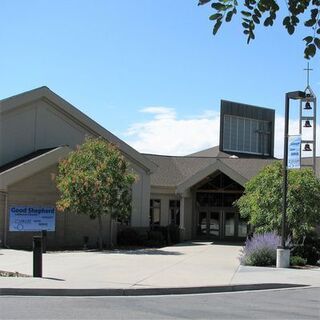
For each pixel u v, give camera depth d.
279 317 10.10
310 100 29.19
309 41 5.07
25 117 28.69
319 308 11.23
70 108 30.41
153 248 27.62
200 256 22.52
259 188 24.00
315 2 4.76
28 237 26.20
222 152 52.66
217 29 5.22
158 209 37.91
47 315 9.70
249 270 17.59
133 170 32.69
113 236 29.88
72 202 24.44
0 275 14.80
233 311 10.64
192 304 11.43
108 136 31.94
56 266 17.19
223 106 54.44
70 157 25.47
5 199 25.45
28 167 26.00
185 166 41.00
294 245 21.09
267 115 57.91
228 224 37.50
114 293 12.63
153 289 12.94
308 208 22.36
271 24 5.10
